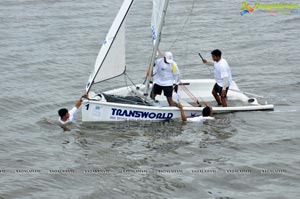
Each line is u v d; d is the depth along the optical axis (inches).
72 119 1770.4
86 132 1706.4
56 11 3531.0
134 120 1759.4
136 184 1390.3
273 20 3339.1
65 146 1614.2
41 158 1539.1
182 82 1980.8
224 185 1390.3
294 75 2336.4
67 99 2044.8
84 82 2271.2
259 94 2085.4
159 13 1750.7
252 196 1332.4
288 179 1416.1
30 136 1688.0
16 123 1798.7
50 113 1893.5
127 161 1513.3
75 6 3668.8
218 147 1598.2
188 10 3565.5
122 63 1785.2
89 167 1482.5
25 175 1438.2
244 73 2385.6
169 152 1566.2
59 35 3004.4
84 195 1336.1
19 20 3297.2
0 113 1898.4
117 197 1330.0
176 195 1339.8
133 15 3435.0
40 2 3759.8
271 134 1685.5
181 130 1711.4
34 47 2778.1
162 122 1766.7
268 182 1403.8
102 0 3860.7
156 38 1769.2
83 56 2650.1
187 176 1430.9
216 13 3499.0
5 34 3004.4
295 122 1771.7
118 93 1895.9
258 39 2947.8
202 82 2003.0
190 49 2780.5
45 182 1402.6
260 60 2583.7
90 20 3324.3
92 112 1748.3
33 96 2068.2
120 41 1759.4
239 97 1968.5
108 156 1544.0
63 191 1358.3
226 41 2915.8
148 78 1804.9
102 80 1764.3
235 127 1734.7
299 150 1582.2
